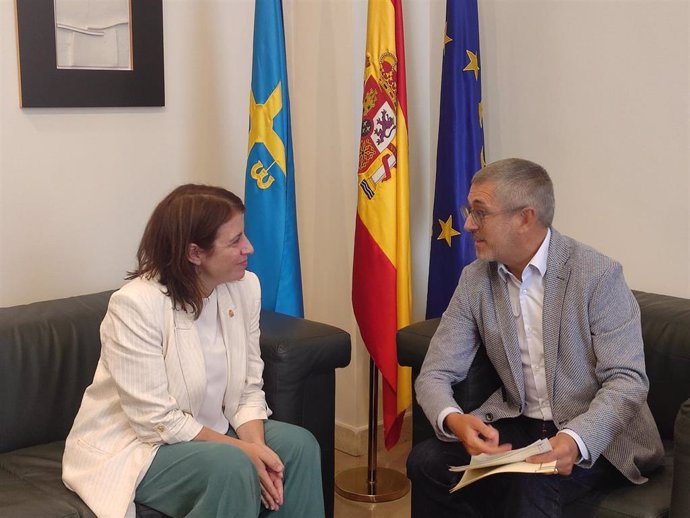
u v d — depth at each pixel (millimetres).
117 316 2191
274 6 3064
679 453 1924
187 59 3213
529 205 2207
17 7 2781
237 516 2084
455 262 3117
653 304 2621
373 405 3152
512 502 2066
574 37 3002
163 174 3195
